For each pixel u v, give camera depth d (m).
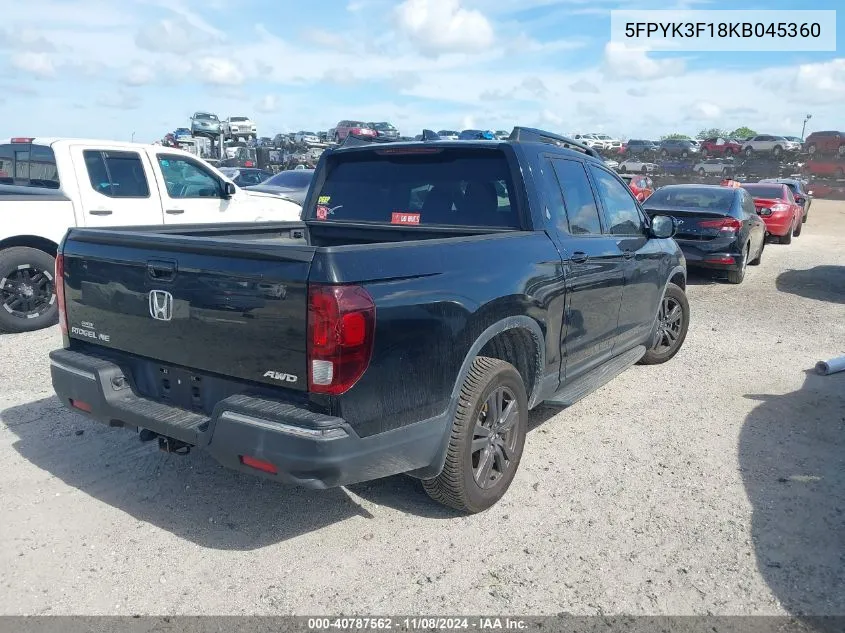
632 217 5.43
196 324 3.11
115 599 2.94
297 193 15.46
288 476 2.80
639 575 3.19
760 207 17.20
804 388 5.89
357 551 3.34
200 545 3.36
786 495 3.95
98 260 3.50
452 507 3.64
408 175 4.64
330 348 2.73
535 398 4.09
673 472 4.23
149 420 3.23
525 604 2.97
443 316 3.17
